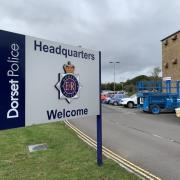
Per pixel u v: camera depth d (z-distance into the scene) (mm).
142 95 30969
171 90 31062
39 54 7238
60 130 16594
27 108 6957
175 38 42438
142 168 8742
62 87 7832
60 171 7996
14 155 9938
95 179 7348
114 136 14898
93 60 8797
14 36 6676
